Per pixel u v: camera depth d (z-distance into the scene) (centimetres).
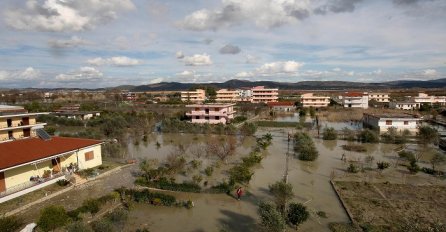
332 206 2552
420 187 2973
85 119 8362
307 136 5075
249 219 2325
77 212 2284
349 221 2264
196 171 3562
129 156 4400
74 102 14362
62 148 3331
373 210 2438
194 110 8106
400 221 2245
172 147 5147
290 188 2400
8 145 3153
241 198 2745
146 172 3228
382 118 6719
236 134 6259
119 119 6856
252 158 3828
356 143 5284
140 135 6162
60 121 8081
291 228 2156
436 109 10194
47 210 1992
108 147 4294
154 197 2619
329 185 3084
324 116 9450
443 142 4872
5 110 3931
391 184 3061
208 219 2327
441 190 2888
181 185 2927
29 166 3041
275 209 2102
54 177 3069
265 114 9869
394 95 16662
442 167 3728
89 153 3597
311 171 3591
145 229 2109
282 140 5588
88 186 3072
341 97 13325
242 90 16850
